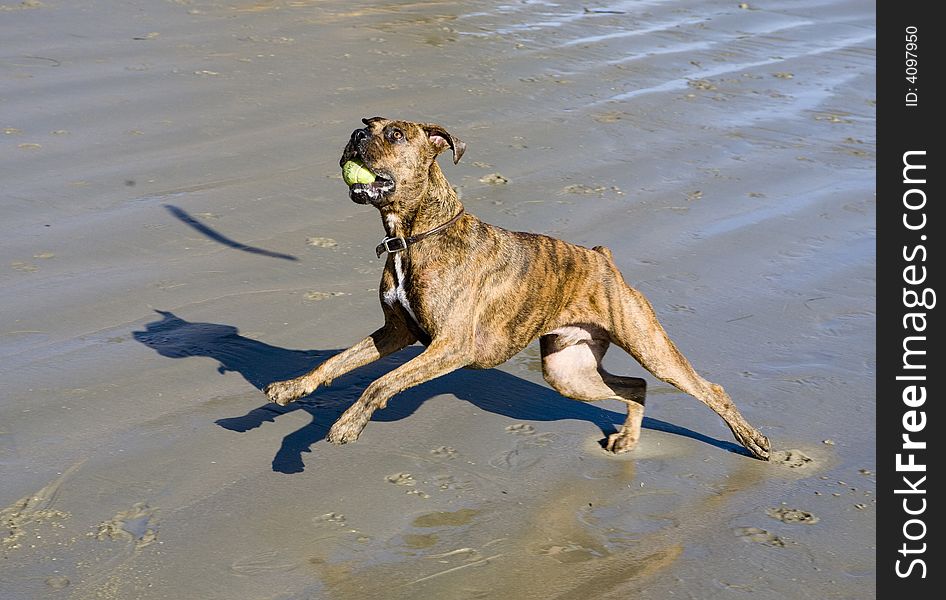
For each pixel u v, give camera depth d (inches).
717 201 382.6
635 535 213.0
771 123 461.4
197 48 488.4
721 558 206.5
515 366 281.1
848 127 460.4
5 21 500.7
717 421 259.1
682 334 296.0
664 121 454.3
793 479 234.5
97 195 354.0
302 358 274.1
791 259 343.6
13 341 270.8
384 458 234.4
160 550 199.8
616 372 278.8
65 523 205.5
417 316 227.8
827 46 574.6
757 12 634.8
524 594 193.5
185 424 241.6
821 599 196.1
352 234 341.4
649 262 335.9
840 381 275.0
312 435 241.8
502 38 545.0
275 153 392.2
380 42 518.3
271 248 330.0
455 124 429.1
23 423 237.3
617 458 241.0
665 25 595.8
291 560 199.6
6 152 377.7
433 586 194.2
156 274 310.0
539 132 429.7
